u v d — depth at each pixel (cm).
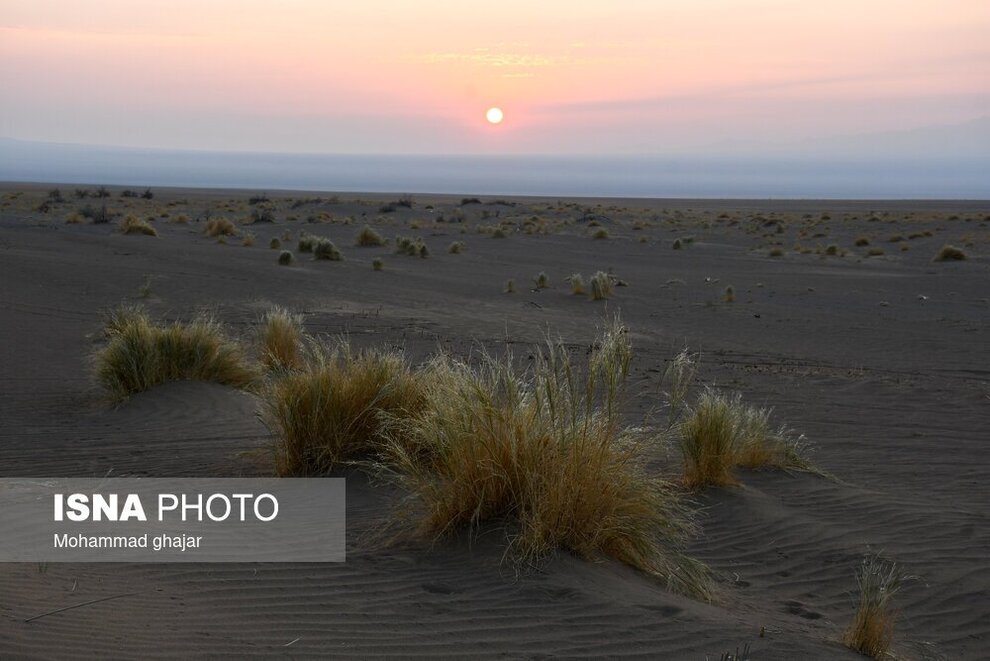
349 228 5653
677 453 1016
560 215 7881
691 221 7588
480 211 8088
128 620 498
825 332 2273
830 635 579
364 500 786
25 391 1362
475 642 507
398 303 2608
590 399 670
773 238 5719
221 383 1379
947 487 1001
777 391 1535
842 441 1216
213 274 2962
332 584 588
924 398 1508
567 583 590
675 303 2789
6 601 501
